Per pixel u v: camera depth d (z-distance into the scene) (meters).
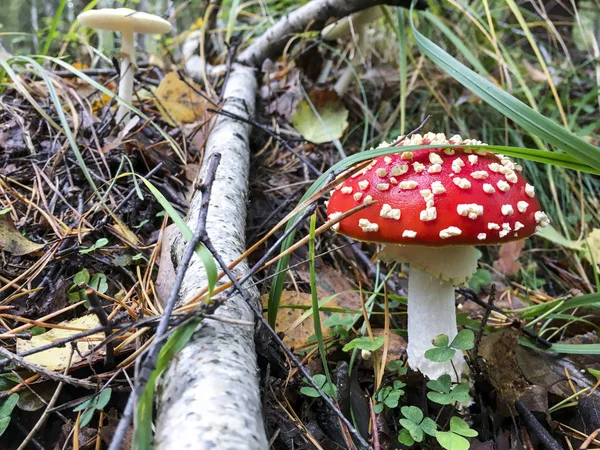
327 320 0.23
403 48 0.36
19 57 0.29
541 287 0.35
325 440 0.17
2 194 0.26
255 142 0.38
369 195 0.18
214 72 0.45
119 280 0.23
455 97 0.44
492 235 0.17
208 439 0.11
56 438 0.16
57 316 0.20
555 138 0.19
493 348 0.21
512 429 0.20
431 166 0.18
